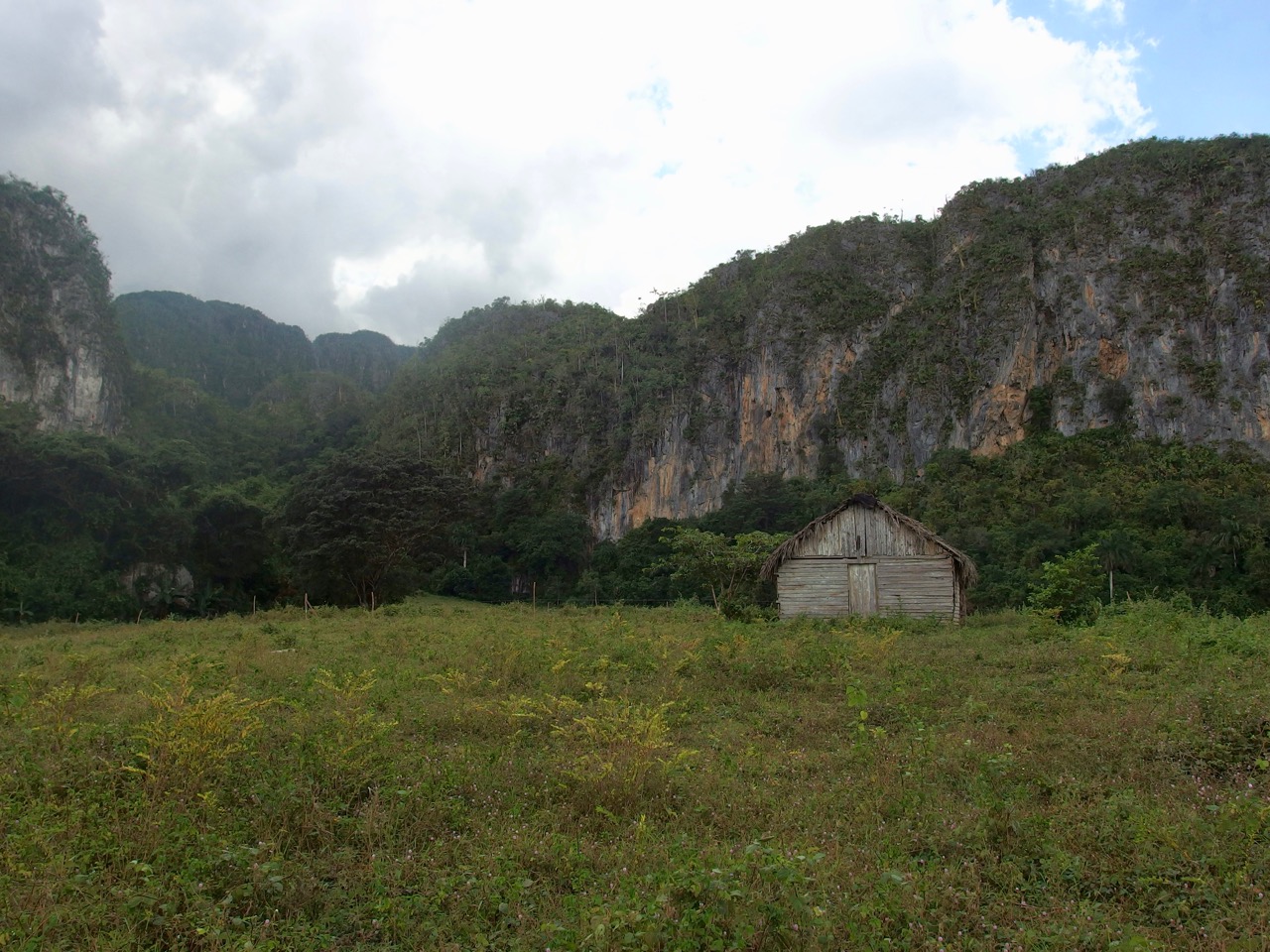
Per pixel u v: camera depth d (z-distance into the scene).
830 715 9.45
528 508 99.94
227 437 122.81
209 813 5.82
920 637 18.77
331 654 15.12
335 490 44.19
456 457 115.62
